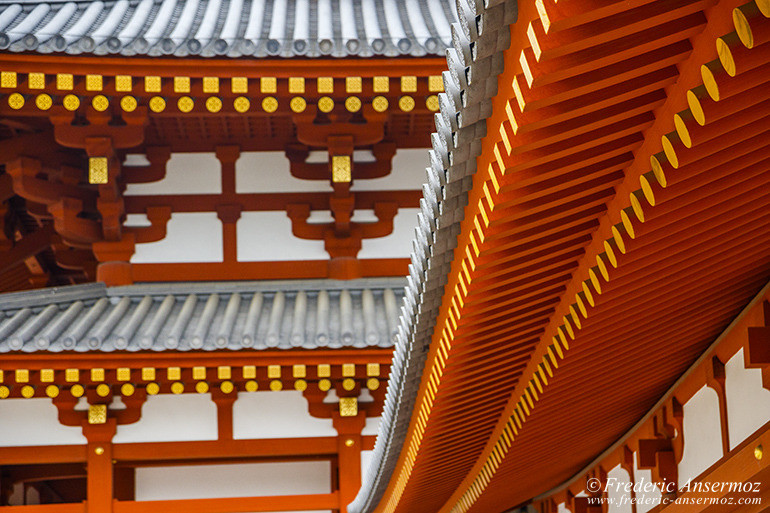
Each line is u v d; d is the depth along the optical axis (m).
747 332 5.45
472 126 3.82
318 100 12.62
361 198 14.07
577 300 5.35
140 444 13.13
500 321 5.76
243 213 14.02
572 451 9.14
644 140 3.88
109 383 12.67
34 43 11.75
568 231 4.72
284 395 13.38
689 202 4.18
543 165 3.90
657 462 7.47
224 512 13.13
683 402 7.23
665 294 5.42
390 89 12.45
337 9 14.19
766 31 2.81
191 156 14.13
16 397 12.83
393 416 8.09
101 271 13.67
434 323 6.11
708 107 3.29
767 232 4.89
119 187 13.85
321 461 13.56
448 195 4.38
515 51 3.27
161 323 12.63
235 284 13.78
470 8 3.16
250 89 12.27
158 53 11.93
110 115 12.77
